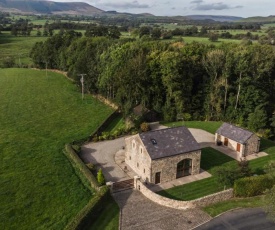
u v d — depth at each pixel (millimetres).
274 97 81375
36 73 119750
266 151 60000
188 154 48562
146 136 48031
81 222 36031
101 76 90438
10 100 86875
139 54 81250
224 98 78938
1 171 48188
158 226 37344
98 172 45812
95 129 68438
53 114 77375
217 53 77875
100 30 143000
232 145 59688
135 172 50344
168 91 76875
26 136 62531
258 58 76250
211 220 38562
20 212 39062
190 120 78062
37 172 48250
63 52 121000
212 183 47719
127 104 74000
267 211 36875
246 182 43062
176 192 45062
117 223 37719
